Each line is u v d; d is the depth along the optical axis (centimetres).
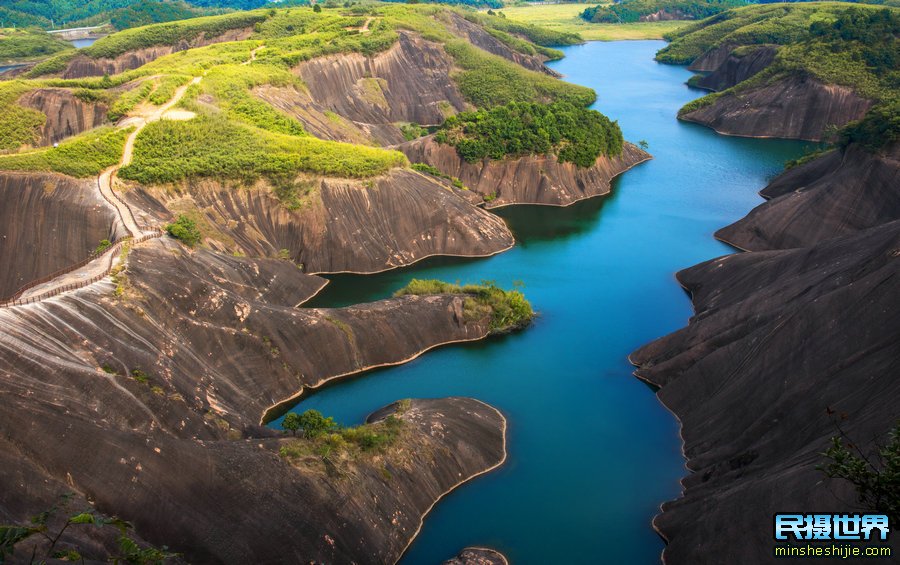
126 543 2948
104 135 10112
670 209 13075
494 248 11200
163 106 11675
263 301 8500
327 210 10388
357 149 11288
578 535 5503
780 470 4953
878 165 10694
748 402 6272
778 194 13062
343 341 7725
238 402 6650
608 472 6212
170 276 7200
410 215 10956
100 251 7794
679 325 8862
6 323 5459
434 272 10444
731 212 12850
